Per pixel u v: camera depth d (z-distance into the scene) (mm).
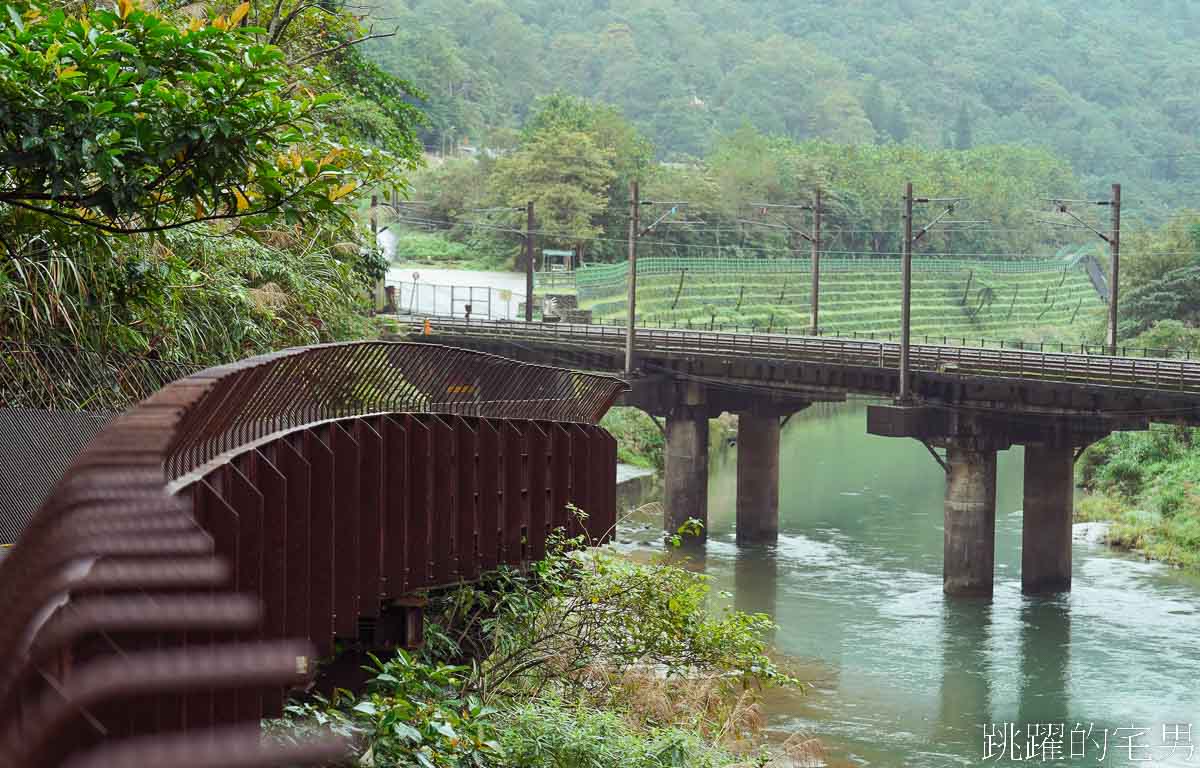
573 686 18125
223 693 7410
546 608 17922
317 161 13008
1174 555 52031
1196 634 40656
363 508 12852
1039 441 46531
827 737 30312
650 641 18344
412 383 14867
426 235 137625
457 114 199875
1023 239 189250
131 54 10781
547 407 18547
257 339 22547
